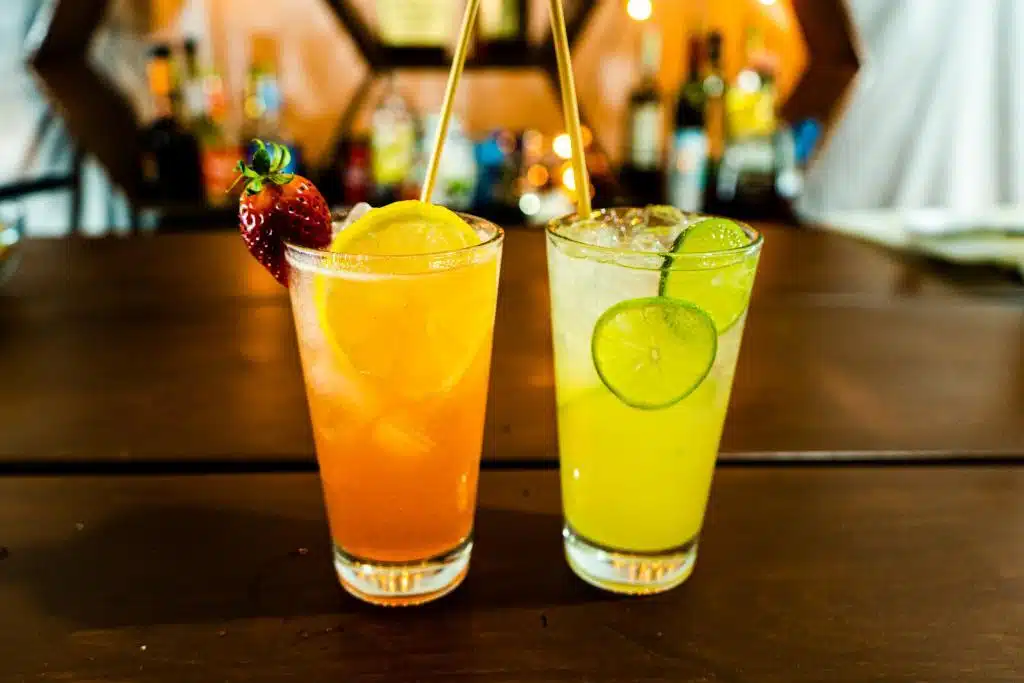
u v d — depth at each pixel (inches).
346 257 13.9
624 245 16.3
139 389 23.1
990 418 22.3
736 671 14.4
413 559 15.6
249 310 29.1
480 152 49.6
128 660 14.4
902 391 23.7
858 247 38.7
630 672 14.4
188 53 46.4
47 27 43.6
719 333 15.1
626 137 53.9
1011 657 14.7
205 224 48.2
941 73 60.0
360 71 54.1
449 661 14.5
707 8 54.2
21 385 23.2
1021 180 62.2
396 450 14.9
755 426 21.7
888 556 17.1
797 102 49.8
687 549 16.3
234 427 21.2
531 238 39.3
